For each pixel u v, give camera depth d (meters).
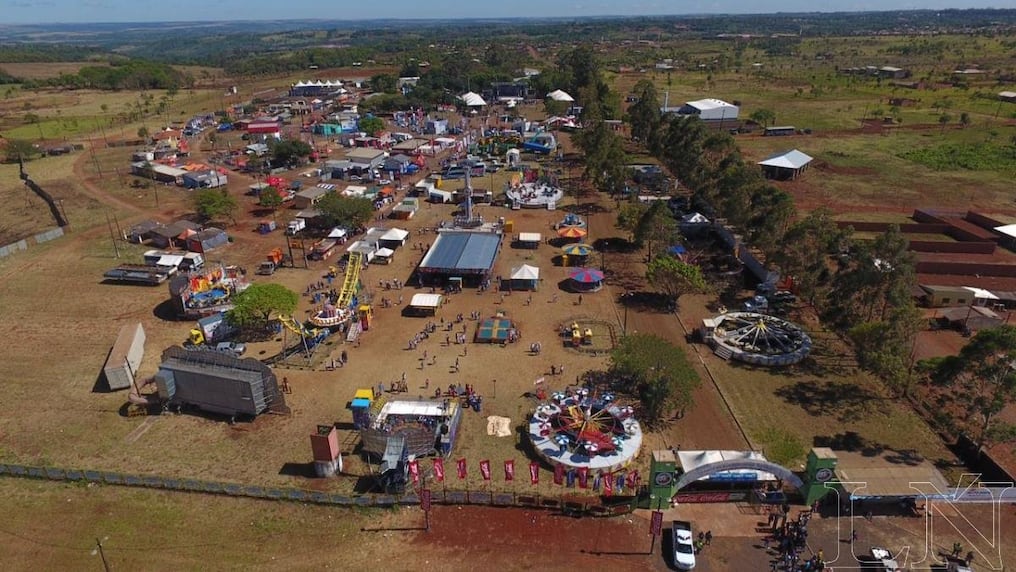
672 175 149.25
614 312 83.06
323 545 47.19
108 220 122.56
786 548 45.53
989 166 149.62
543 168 158.75
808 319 80.69
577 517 49.38
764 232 86.81
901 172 148.25
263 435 59.53
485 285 90.12
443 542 47.34
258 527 48.81
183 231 109.62
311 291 89.94
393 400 62.06
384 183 144.38
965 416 58.34
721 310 83.25
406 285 92.38
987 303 82.06
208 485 52.19
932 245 100.31
